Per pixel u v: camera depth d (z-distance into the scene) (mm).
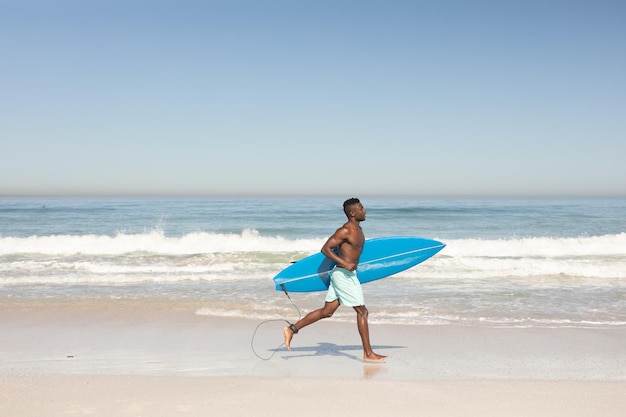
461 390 4617
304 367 5492
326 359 5832
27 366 5441
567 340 6715
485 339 6750
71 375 5043
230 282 11211
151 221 30156
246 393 4465
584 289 10531
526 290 10391
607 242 18062
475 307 8812
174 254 15578
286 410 4039
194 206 48969
